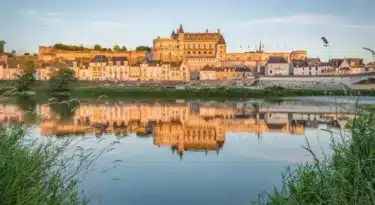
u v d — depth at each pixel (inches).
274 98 4776.1
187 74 7711.6
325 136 1449.3
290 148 1251.8
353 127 452.1
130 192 761.0
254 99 4640.8
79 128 1669.5
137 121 2284.7
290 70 7549.2
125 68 7647.6
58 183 537.3
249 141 1437.0
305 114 2719.0
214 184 836.0
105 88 5595.5
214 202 720.3
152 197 737.6
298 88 5743.1
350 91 493.7
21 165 448.8
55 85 5177.2
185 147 1302.9
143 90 5305.1
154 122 2282.2
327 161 500.4
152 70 7657.5
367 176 411.5
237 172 936.3
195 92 5088.6
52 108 2859.3
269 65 7603.4
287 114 2753.4
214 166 995.9
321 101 4215.1
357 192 402.0
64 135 1422.2
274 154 1153.4
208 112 2992.1
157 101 4266.7
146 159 1058.1
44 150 535.5
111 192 748.0
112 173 873.5
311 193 463.5
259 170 955.3
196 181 856.9
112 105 3585.1
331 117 2454.5
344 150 452.1
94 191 743.7
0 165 419.5
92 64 7588.6
